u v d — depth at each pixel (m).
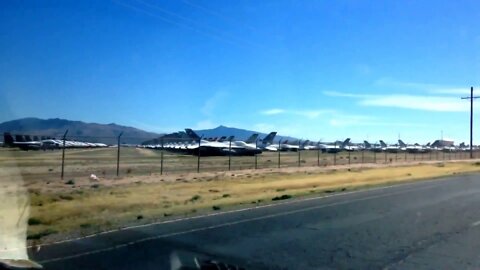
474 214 14.92
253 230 11.68
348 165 46.81
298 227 12.21
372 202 18.06
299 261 8.58
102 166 33.47
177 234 10.89
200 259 8.49
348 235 11.19
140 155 54.66
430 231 11.83
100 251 8.94
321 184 26.28
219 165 39.56
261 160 50.81
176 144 75.50
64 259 8.23
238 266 8.12
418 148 110.12
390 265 8.46
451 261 8.78
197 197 18.50
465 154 104.56
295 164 45.06
